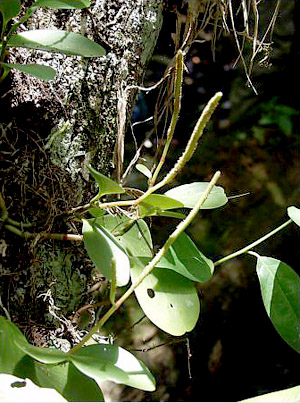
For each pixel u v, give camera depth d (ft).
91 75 1.50
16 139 1.38
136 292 1.30
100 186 1.26
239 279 3.97
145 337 3.56
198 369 3.80
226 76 3.99
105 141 1.57
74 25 1.47
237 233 3.97
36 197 1.40
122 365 1.09
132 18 1.59
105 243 1.23
